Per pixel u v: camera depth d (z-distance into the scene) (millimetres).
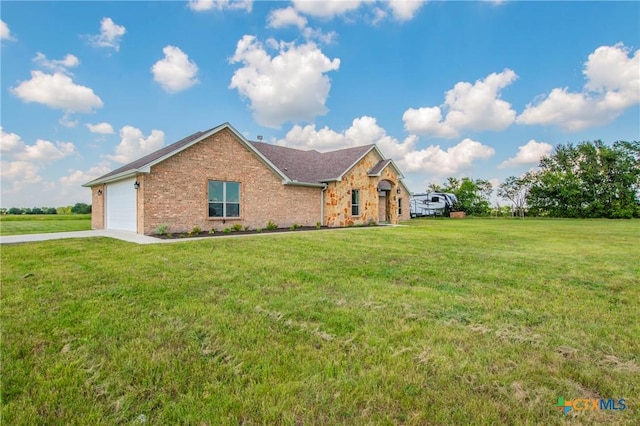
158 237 12234
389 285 5484
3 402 2369
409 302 4586
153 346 3223
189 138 16484
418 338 3420
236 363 2916
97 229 17375
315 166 22266
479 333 3555
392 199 24297
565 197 37875
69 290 5125
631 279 5980
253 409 2295
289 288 5246
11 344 3254
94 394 2471
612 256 8477
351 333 3531
